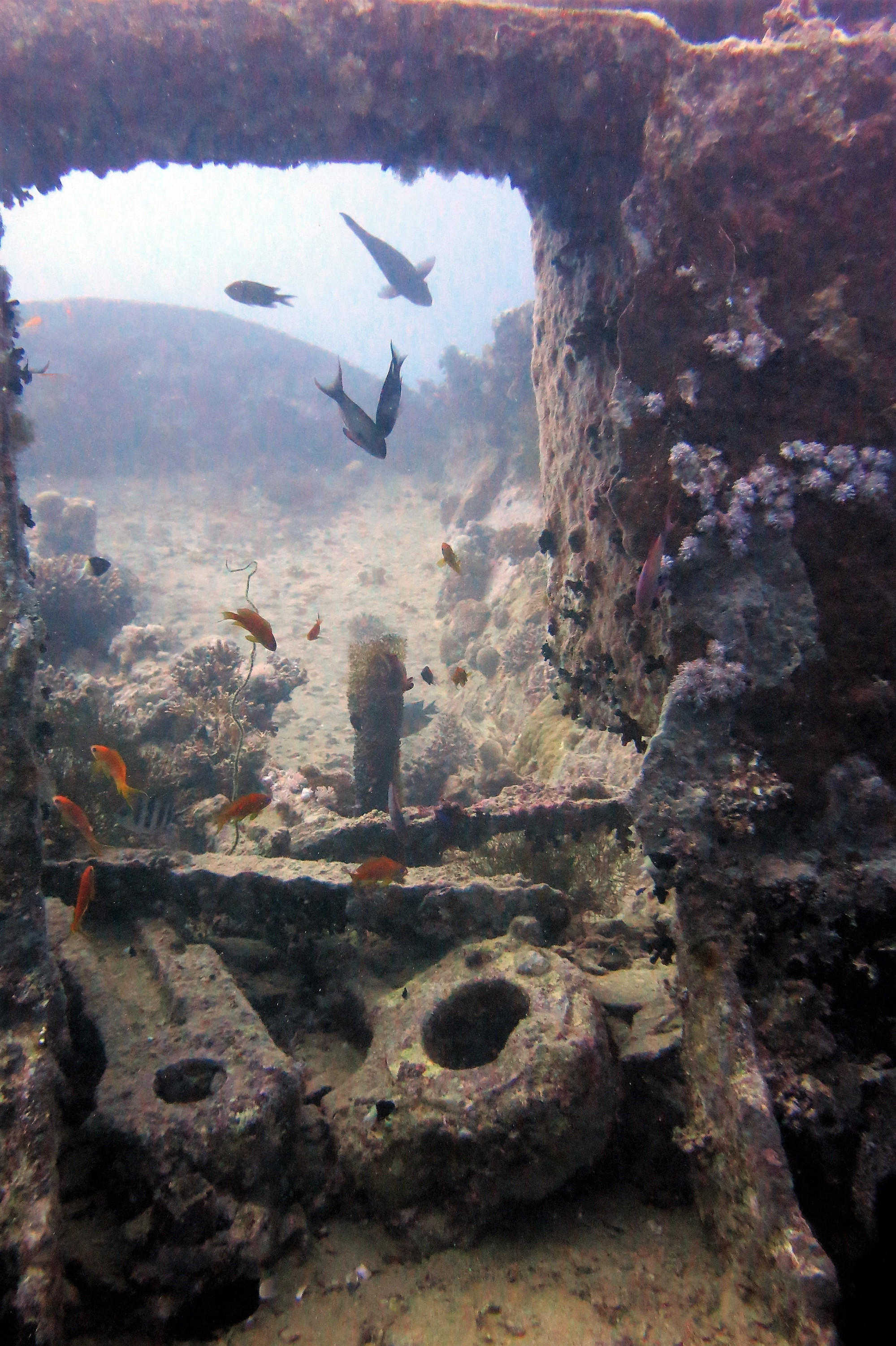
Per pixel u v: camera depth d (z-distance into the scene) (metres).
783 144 0.74
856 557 0.68
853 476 0.68
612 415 0.75
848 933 0.60
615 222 0.83
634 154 0.81
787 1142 0.57
